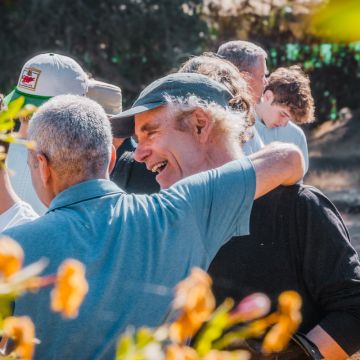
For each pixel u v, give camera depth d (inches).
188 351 77.6
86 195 118.7
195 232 121.0
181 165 142.3
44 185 122.1
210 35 867.4
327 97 917.2
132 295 114.5
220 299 143.9
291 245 143.4
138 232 117.2
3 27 820.6
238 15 879.7
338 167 789.2
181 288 80.3
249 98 153.3
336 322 142.5
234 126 142.6
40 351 112.0
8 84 815.7
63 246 112.9
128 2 836.6
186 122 141.7
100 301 112.5
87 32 831.1
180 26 840.9
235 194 124.6
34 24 820.0
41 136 119.5
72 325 111.7
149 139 144.3
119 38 833.5
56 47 826.2
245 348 137.9
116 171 188.4
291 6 872.3
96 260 113.4
